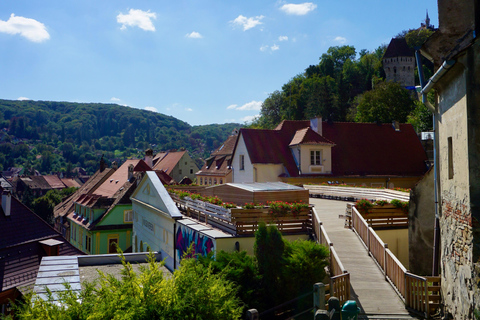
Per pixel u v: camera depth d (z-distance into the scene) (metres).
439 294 10.74
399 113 73.56
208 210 17.84
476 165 8.95
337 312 8.18
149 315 7.27
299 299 10.57
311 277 10.87
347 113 89.50
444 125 10.95
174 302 7.54
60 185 146.38
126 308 7.29
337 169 39.81
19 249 24.97
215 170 55.38
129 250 39.22
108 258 21.36
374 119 74.38
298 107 95.00
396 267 11.53
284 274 10.84
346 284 10.80
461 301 9.38
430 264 13.88
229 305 8.07
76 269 16.52
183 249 18.47
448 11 11.90
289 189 18.77
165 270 20.11
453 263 9.98
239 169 41.44
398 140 43.72
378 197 24.91
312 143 38.31
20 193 116.50
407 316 10.23
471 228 8.91
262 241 11.40
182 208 22.72
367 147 42.34
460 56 9.21
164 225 21.98
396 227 16.84
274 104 101.44
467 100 9.06
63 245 28.02
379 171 40.47
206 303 7.68
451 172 10.57
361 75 116.12
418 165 42.00
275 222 15.59
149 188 26.38
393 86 75.62
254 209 15.40
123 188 44.09
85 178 193.62
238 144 41.91
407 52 112.38
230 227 15.63
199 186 32.75
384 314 10.30
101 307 7.29
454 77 9.97
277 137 41.16
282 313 10.88
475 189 8.94
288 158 39.53
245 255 11.84
